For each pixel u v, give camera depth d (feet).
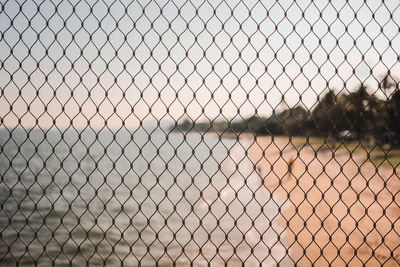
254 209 69.05
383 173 74.02
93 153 327.47
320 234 43.93
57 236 62.54
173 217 75.41
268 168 160.56
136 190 126.93
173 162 244.63
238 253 41.27
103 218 80.43
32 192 127.03
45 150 348.59
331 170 110.42
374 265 29.89
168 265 41.42
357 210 53.93
